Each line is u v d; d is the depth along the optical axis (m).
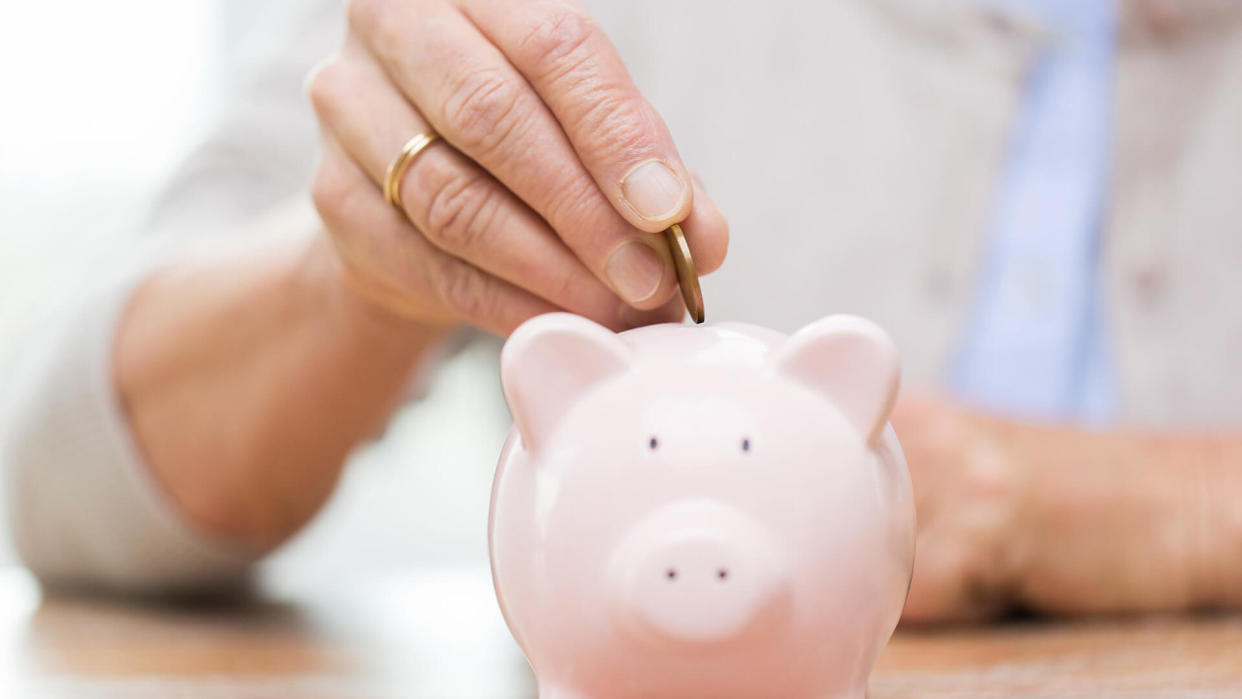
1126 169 1.32
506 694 0.65
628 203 0.52
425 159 0.58
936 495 0.96
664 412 0.45
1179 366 1.29
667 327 0.50
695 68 1.43
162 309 1.11
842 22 1.40
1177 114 1.33
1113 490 0.99
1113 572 0.99
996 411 1.19
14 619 1.03
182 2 1.93
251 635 0.92
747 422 0.45
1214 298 1.30
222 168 1.25
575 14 0.53
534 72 0.53
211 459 1.11
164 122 1.94
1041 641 0.84
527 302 0.60
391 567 2.18
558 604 0.46
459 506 2.23
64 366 1.14
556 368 0.47
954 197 1.34
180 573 1.16
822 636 0.45
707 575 0.43
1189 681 0.65
